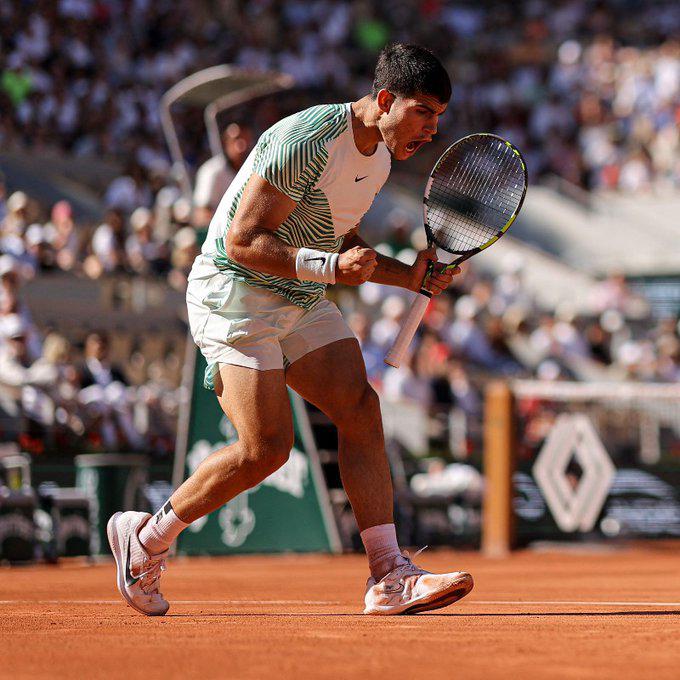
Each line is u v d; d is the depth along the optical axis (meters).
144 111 42.00
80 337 30.03
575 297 42.91
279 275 8.52
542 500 26.66
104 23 43.41
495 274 43.16
